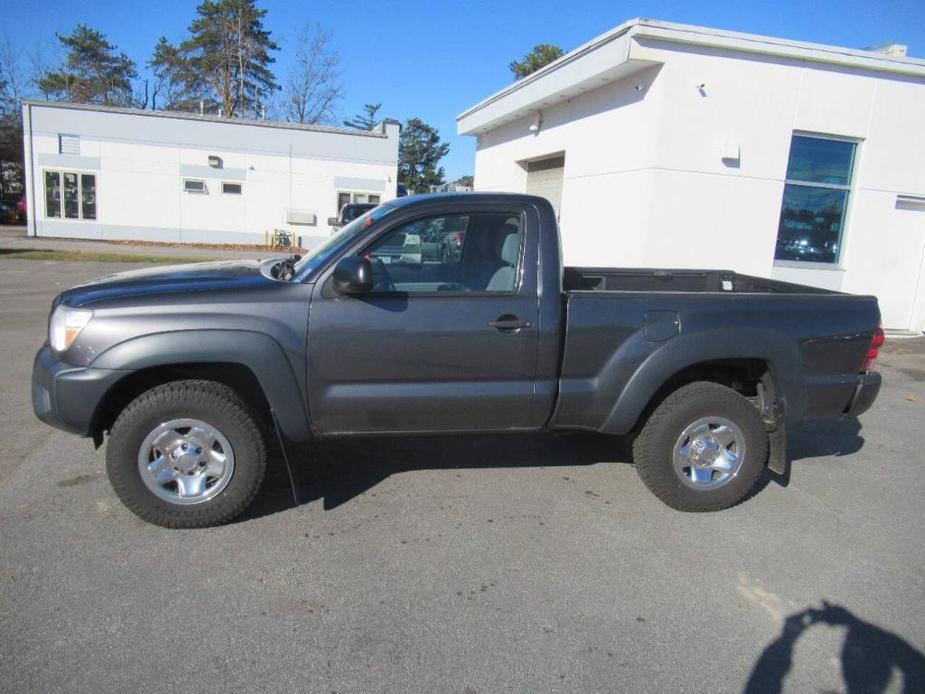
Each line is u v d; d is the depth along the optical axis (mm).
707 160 9305
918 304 11000
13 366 6902
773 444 4266
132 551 3449
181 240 28438
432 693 2533
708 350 4012
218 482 3666
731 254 9719
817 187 10117
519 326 3805
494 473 4645
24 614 2902
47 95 50438
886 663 2811
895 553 3762
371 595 3148
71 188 27234
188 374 3766
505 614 3041
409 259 3877
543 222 3902
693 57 8977
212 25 48531
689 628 2998
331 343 3639
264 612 2984
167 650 2709
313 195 29484
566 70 10500
